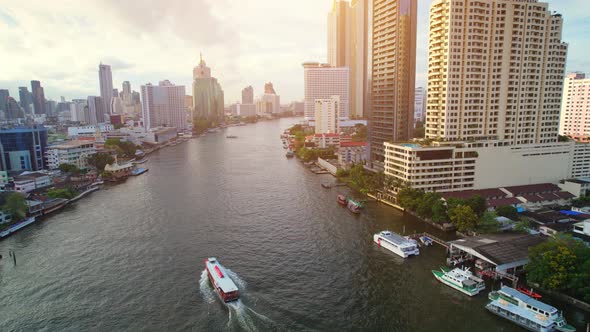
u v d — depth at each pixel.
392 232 167.12
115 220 196.62
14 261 148.25
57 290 126.56
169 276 134.38
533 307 103.50
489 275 128.12
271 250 154.62
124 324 107.75
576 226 152.12
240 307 114.38
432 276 132.12
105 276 135.38
